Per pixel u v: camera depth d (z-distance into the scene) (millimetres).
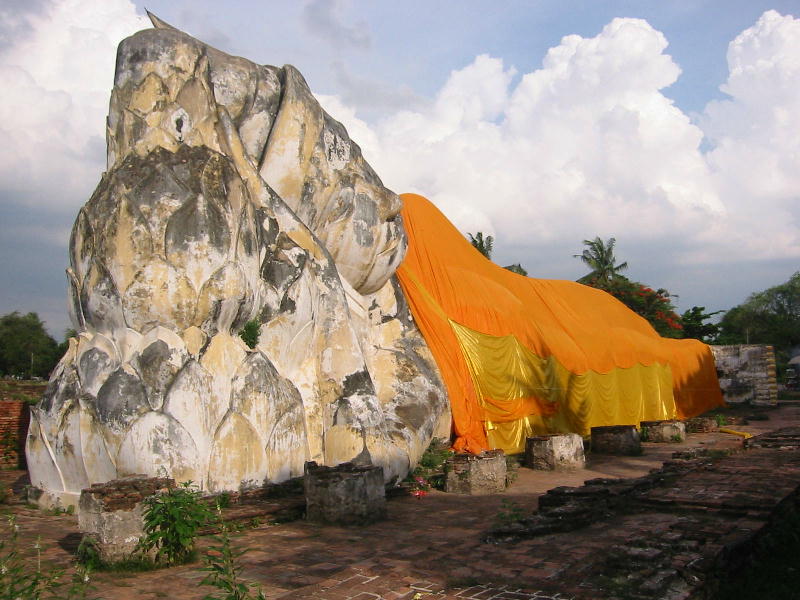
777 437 17922
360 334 17016
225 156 13133
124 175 12258
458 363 19234
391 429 15391
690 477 11812
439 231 22047
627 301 47000
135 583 7570
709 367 36375
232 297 12203
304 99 15688
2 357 50031
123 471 11180
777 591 6793
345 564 8273
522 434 20531
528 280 26422
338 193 16250
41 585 7078
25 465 18625
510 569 7078
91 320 12305
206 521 8938
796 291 72438
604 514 9836
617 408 26281
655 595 6066
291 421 12727
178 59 13219
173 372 11531
